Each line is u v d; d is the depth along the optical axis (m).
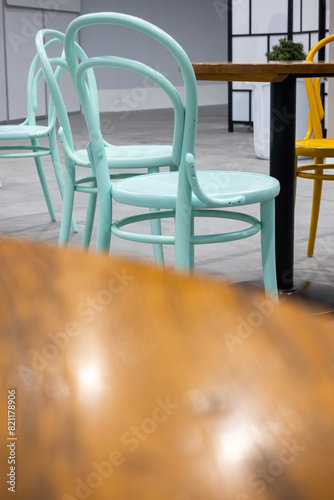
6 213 3.27
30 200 3.62
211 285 0.16
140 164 1.62
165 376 0.12
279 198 1.93
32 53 9.20
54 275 0.17
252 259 2.37
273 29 7.09
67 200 1.88
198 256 2.42
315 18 6.65
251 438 0.10
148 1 11.88
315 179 2.29
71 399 0.11
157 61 12.26
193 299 0.15
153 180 1.43
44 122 9.16
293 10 6.89
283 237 1.94
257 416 0.10
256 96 5.06
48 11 9.41
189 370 0.12
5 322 0.14
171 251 2.51
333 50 5.00
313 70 1.64
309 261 2.34
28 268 0.17
